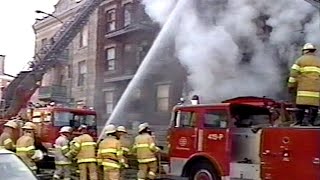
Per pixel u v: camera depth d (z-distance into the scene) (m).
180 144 10.32
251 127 9.37
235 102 9.99
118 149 10.32
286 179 8.11
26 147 11.07
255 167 8.95
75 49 29.80
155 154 11.21
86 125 15.24
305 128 7.94
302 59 8.52
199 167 9.92
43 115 14.84
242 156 9.37
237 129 9.49
